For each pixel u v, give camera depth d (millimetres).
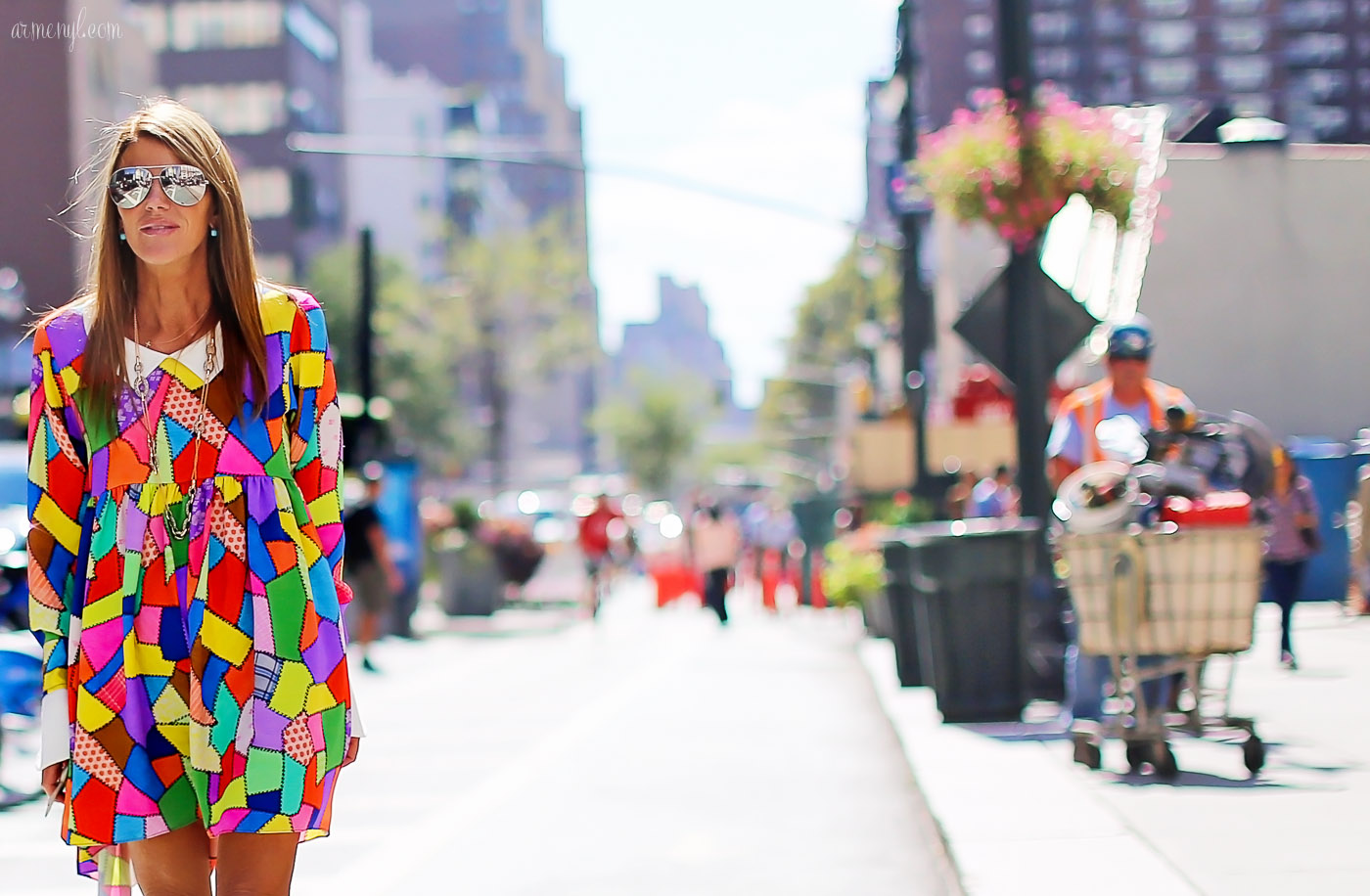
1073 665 10602
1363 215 19594
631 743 13414
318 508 4004
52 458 3908
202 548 3844
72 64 54312
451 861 8648
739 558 57062
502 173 151875
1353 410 19641
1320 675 13781
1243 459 10148
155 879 3893
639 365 152375
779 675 19812
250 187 92125
